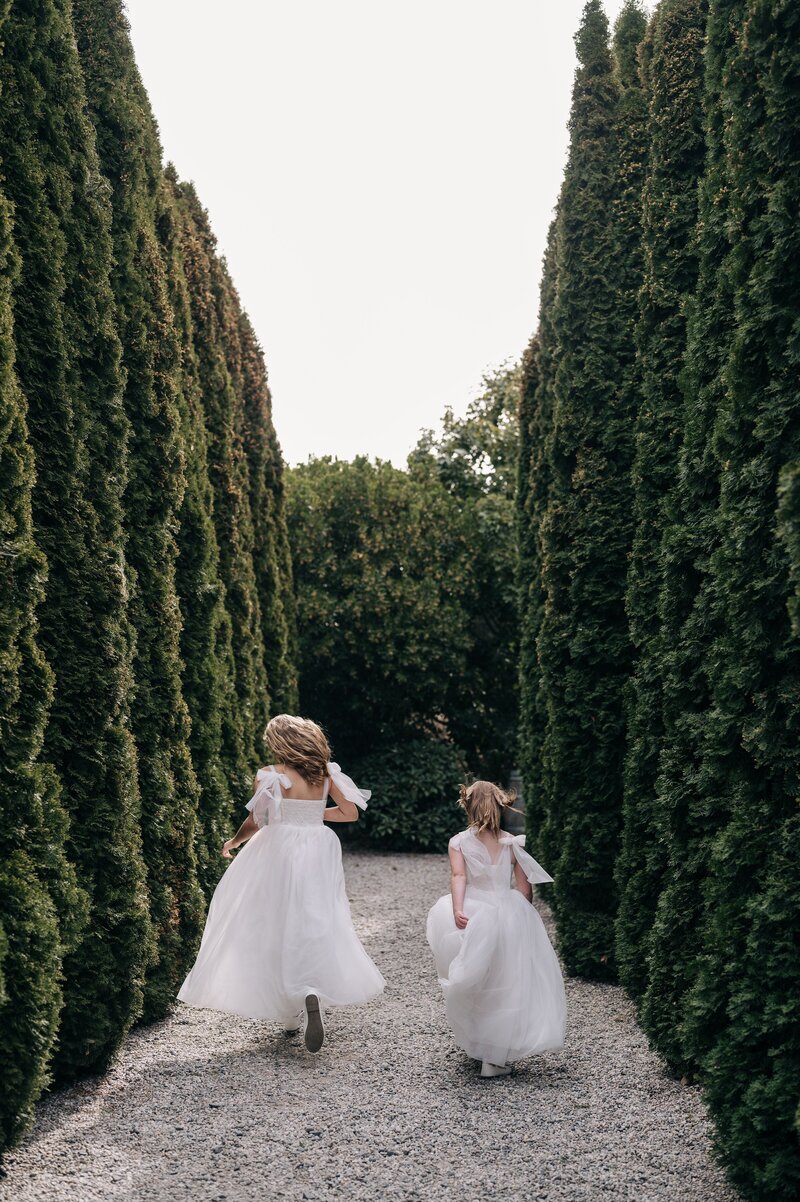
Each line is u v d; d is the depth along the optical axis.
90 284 5.15
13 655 3.91
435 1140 4.04
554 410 7.21
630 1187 3.56
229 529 8.65
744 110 3.95
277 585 10.95
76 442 4.83
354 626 14.11
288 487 15.04
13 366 4.36
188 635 6.86
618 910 6.22
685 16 6.02
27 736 3.98
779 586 3.63
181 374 7.21
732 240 4.00
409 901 9.80
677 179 5.96
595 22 7.30
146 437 6.00
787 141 3.65
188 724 6.21
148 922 5.01
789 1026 3.33
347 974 5.14
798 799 3.53
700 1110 4.31
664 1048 4.79
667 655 4.88
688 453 4.71
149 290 6.14
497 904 4.96
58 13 5.00
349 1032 5.65
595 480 6.86
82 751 4.79
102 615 4.88
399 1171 3.73
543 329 9.55
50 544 4.72
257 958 5.18
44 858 4.06
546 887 8.59
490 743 15.51
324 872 5.30
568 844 6.89
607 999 6.27
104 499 5.08
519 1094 4.59
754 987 3.46
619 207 7.10
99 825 4.82
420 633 14.12
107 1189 3.56
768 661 3.72
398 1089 4.67
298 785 5.46
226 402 8.72
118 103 6.02
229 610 8.62
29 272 4.65
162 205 7.34
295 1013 5.20
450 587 14.62
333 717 14.95
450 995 4.83
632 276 7.02
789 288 3.64
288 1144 4.00
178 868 6.05
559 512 7.02
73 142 5.13
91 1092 4.60
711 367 4.63
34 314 4.67
